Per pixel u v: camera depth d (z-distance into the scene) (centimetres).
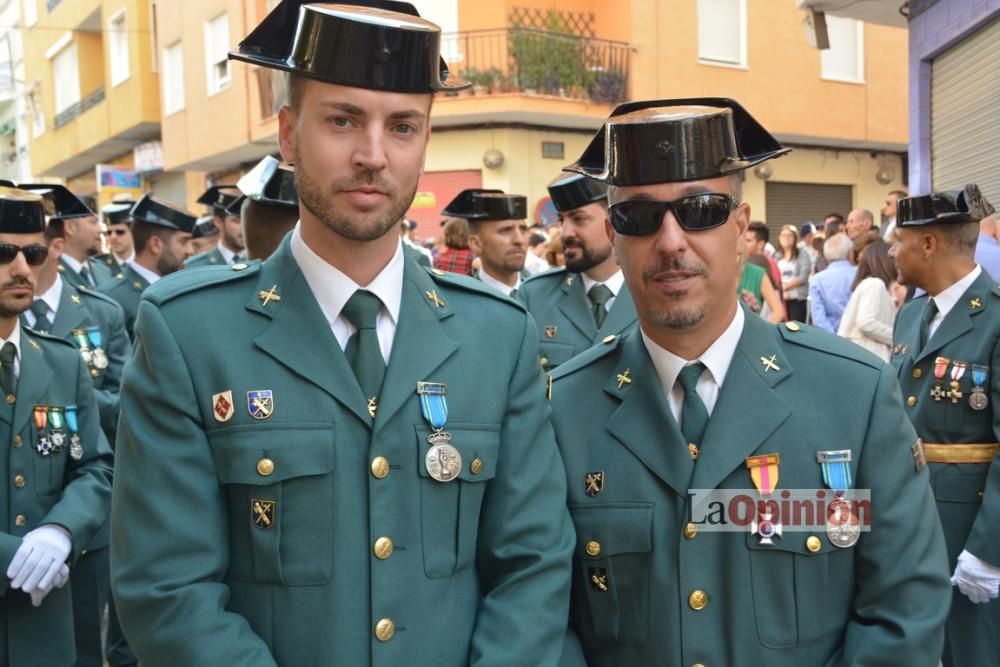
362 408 170
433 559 171
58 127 2361
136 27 1855
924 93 710
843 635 185
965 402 319
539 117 1352
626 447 192
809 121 1550
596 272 415
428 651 168
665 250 177
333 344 173
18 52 2697
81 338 410
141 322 171
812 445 186
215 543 164
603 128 191
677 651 181
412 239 1126
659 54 1413
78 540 274
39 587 259
